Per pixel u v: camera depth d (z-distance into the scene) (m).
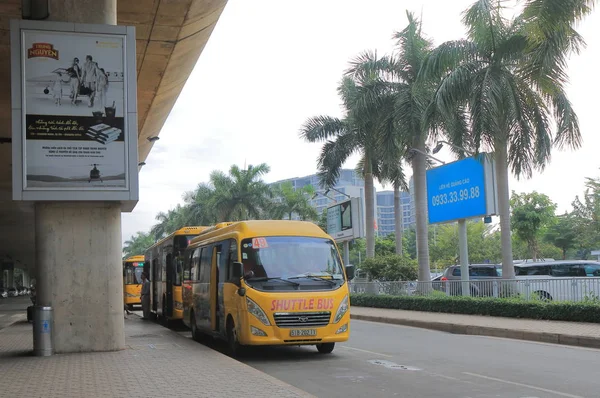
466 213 25.41
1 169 36.94
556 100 23.89
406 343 15.88
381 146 31.00
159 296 25.28
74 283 13.31
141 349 13.71
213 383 9.05
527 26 18.73
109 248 13.57
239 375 9.80
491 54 24.59
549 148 24.03
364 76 31.97
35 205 13.46
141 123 30.73
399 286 29.42
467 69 24.28
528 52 22.23
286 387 8.66
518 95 23.98
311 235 13.66
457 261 66.56
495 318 20.66
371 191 36.78
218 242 15.08
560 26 18.23
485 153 24.06
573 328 16.42
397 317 23.06
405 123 29.16
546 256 58.66
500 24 24.14
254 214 58.84
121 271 13.80
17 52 13.09
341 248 56.62
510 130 24.05
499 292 22.53
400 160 34.75
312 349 14.75
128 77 13.62
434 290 26.66
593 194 46.53
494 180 24.22
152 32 19.98
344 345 15.55
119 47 13.62
